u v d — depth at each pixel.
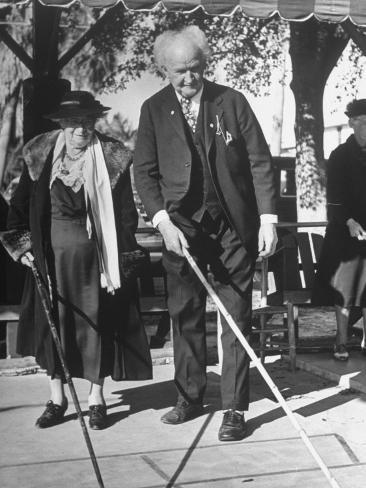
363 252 5.82
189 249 4.20
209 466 3.71
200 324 4.39
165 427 4.33
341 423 4.41
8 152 16.77
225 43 13.52
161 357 5.89
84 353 4.30
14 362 5.59
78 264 4.27
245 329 4.22
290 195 14.04
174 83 4.14
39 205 4.28
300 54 12.51
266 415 4.57
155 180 4.25
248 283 4.23
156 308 6.03
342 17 4.84
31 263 4.23
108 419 4.50
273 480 3.52
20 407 4.76
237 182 4.18
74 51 8.46
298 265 6.45
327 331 7.75
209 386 5.23
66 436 4.20
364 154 5.76
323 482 3.49
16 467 3.72
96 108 4.28
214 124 4.16
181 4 4.61
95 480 3.54
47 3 4.46
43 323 4.29
